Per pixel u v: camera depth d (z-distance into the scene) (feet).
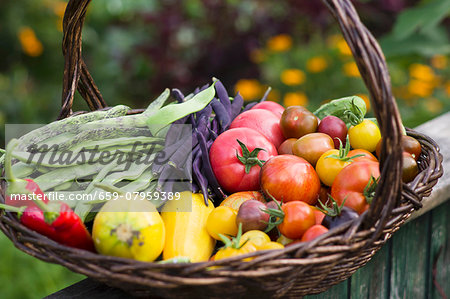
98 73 10.28
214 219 2.92
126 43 10.71
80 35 3.57
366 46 2.32
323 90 7.79
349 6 2.36
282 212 2.71
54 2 9.91
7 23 9.46
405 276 4.21
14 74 9.45
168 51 9.81
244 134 3.36
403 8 8.41
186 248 2.90
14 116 8.84
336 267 2.54
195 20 9.78
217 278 2.19
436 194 3.88
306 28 9.09
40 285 5.59
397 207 2.59
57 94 9.56
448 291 4.99
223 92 3.87
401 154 2.35
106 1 11.12
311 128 3.47
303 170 3.02
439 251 4.60
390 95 2.32
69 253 2.34
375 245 2.63
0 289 5.44
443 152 4.50
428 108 7.48
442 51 6.02
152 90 9.66
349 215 2.62
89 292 2.86
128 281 2.23
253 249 2.57
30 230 2.52
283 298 2.63
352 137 3.42
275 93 7.93
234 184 3.28
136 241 2.56
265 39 9.27
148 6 11.31
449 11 6.24
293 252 2.34
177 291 2.34
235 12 9.35
